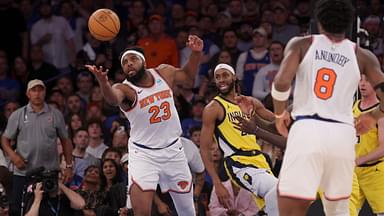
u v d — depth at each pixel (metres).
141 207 12.74
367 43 14.45
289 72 8.91
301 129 8.95
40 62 21.45
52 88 20.48
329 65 9.02
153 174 12.82
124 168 15.68
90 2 23.33
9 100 20.80
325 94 8.98
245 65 20.30
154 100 12.67
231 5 22.42
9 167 17.27
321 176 9.02
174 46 21.23
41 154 16.20
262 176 12.96
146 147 12.83
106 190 15.59
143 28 21.77
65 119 19.39
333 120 8.96
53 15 22.20
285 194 8.92
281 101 8.97
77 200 14.81
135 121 12.76
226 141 13.25
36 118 16.27
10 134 16.28
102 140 17.73
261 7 22.80
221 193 13.23
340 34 9.10
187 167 13.16
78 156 17.47
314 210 12.92
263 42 20.30
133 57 12.61
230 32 21.03
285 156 9.02
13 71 21.55
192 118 18.98
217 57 20.72
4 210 15.41
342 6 9.08
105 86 11.91
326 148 8.87
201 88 19.83
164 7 23.08
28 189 14.85
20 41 22.08
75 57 22.25
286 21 21.91
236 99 10.35
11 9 22.03
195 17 22.27
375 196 13.01
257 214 14.80
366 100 12.64
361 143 12.90
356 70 9.08
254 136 13.34
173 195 13.23
